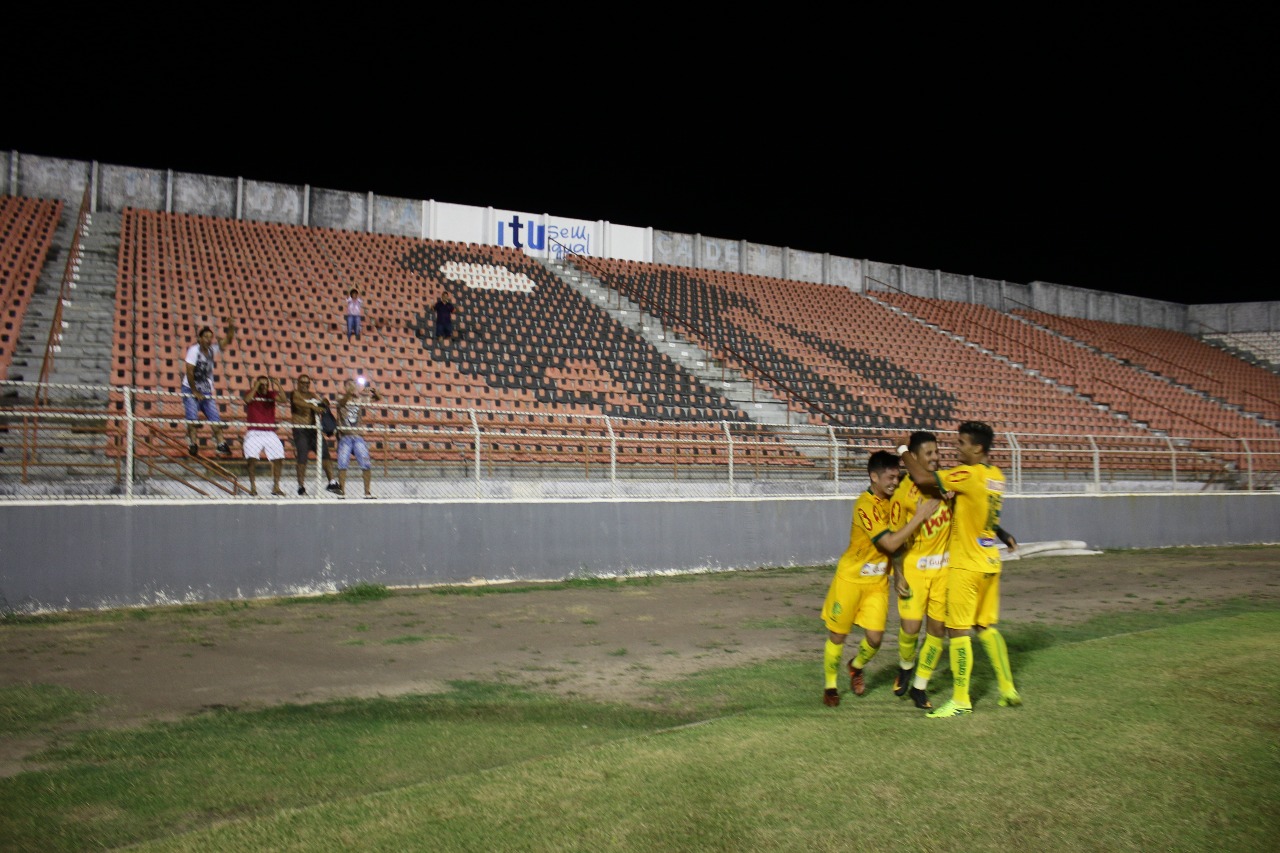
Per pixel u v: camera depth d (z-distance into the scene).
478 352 20.53
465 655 8.08
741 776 4.52
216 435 12.84
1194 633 8.61
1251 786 4.34
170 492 11.80
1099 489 19.31
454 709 6.20
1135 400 28.20
